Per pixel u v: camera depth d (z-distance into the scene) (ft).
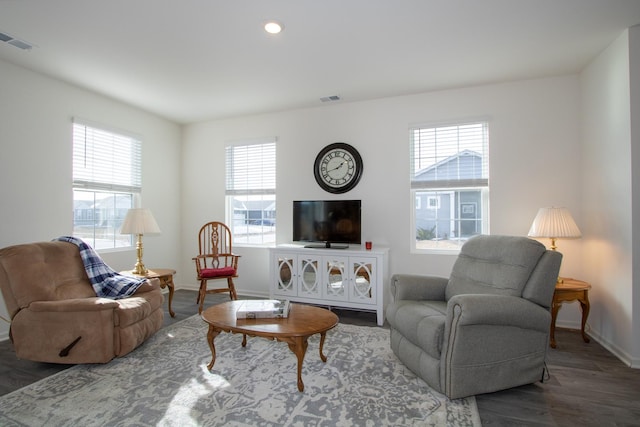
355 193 13.82
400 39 9.04
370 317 12.37
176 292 15.93
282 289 13.16
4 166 10.07
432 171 12.87
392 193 13.32
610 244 9.42
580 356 8.94
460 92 12.45
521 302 7.11
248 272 15.65
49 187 11.22
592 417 6.34
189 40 9.03
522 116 11.76
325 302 12.42
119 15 7.89
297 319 7.88
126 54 9.80
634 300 8.41
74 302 8.16
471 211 12.68
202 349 9.34
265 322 7.66
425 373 7.30
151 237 15.20
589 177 10.60
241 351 9.20
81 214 12.44
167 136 16.10
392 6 7.59
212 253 15.44
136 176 14.53
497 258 8.23
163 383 7.49
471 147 12.41
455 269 9.31
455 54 9.88
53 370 8.22
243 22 8.21
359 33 8.73
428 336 7.09
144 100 13.52
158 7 7.59
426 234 13.23
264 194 15.43
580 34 8.83
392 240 13.30
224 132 16.08
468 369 6.79
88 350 8.16
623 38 8.72
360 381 7.57
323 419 6.21
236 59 10.12
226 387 7.31
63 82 11.64
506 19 8.13
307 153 14.62
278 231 15.05
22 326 8.27
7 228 10.13
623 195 8.80
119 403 6.72
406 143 13.15
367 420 6.18
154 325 9.83
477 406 6.69
